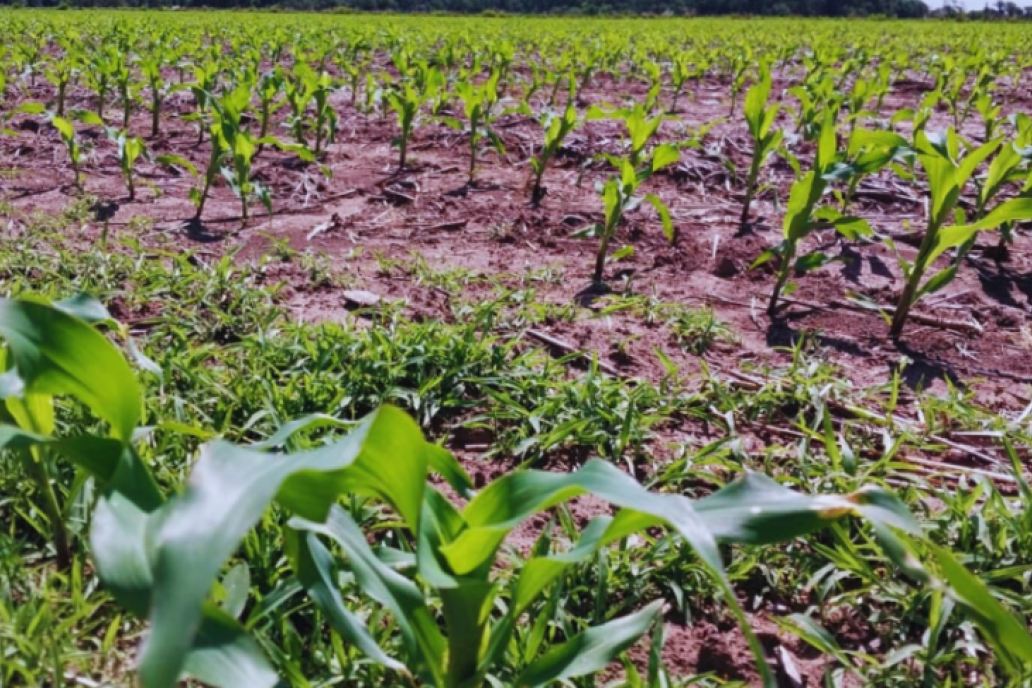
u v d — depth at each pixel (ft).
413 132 26.40
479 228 17.98
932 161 12.57
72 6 156.15
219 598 5.73
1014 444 10.43
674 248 17.16
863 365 12.58
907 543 7.42
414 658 5.54
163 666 3.38
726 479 9.48
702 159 23.56
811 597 7.84
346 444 4.36
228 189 20.10
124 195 19.16
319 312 13.25
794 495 5.11
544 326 13.10
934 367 12.60
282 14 122.21
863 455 10.10
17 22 56.08
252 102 30.63
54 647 5.78
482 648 5.72
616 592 7.61
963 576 4.76
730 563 8.01
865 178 22.04
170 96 32.19
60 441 5.31
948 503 8.45
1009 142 15.14
